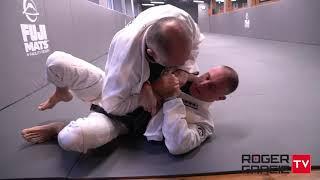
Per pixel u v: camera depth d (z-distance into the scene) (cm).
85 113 185
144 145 132
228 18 1241
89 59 467
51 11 306
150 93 122
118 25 826
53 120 173
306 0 554
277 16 704
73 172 111
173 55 103
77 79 141
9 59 219
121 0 1264
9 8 222
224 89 130
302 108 177
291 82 246
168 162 116
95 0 732
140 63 120
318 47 498
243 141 133
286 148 124
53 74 140
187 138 118
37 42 268
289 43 615
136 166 114
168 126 120
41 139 139
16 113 192
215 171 108
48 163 119
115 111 130
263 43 668
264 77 272
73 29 385
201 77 133
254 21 882
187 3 2416
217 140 135
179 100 124
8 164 119
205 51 540
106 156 123
